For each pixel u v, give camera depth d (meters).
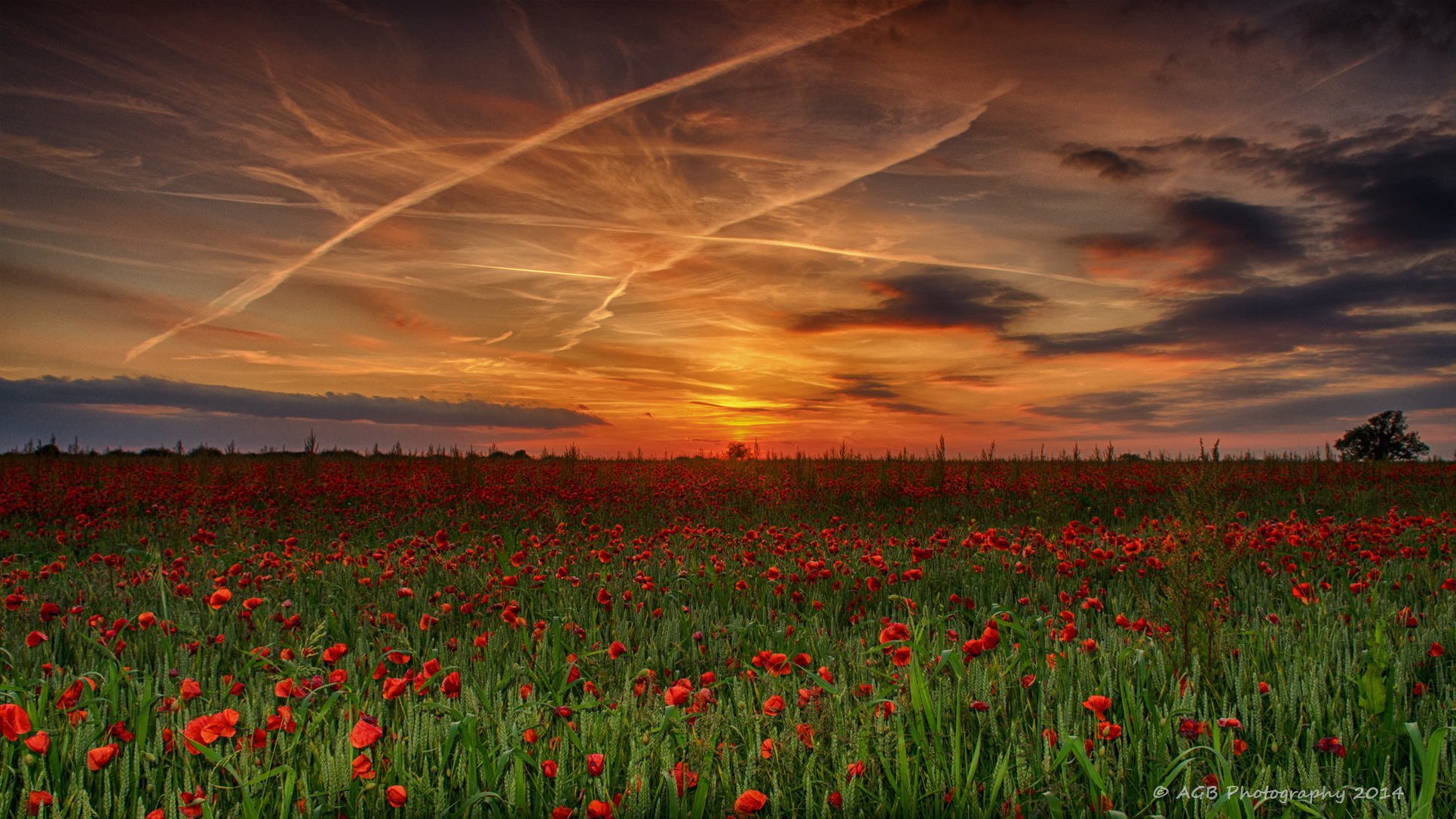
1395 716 2.98
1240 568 6.30
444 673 3.75
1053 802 2.34
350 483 12.75
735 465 19.00
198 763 2.76
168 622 4.45
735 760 2.72
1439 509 10.81
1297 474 15.01
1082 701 3.13
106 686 3.19
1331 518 8.88
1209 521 3.76
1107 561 6.41
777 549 7.46
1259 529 6.96
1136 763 2.78
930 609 5.42
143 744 2.74
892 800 2.59
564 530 9.12
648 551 7.08
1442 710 3.04
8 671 3.99
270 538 9.38
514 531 9.59
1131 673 3.54
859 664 3.86
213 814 2.40
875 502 12.33
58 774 2.59
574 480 14.29
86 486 12.63
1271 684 3.56
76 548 8.34
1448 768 2.57
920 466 15.64
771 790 2.63
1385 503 11.62
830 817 2.47
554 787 2.59
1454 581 4.95
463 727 2.68
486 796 2.39
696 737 2.80
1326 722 3.08
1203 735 2.76
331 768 2.48
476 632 5.00
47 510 10.45
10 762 2.58
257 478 13.45
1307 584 5.05
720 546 7.94
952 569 6.69
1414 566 6.20
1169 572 3.79
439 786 2.53
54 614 4.29
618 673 3.96
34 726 2.87
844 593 5.96
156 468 15.95
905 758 2.53
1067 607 4.95
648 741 2.77
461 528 9.39
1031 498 11.40
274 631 4.72
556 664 3.82
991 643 3.28
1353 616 4.71
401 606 5.61
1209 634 3.54
